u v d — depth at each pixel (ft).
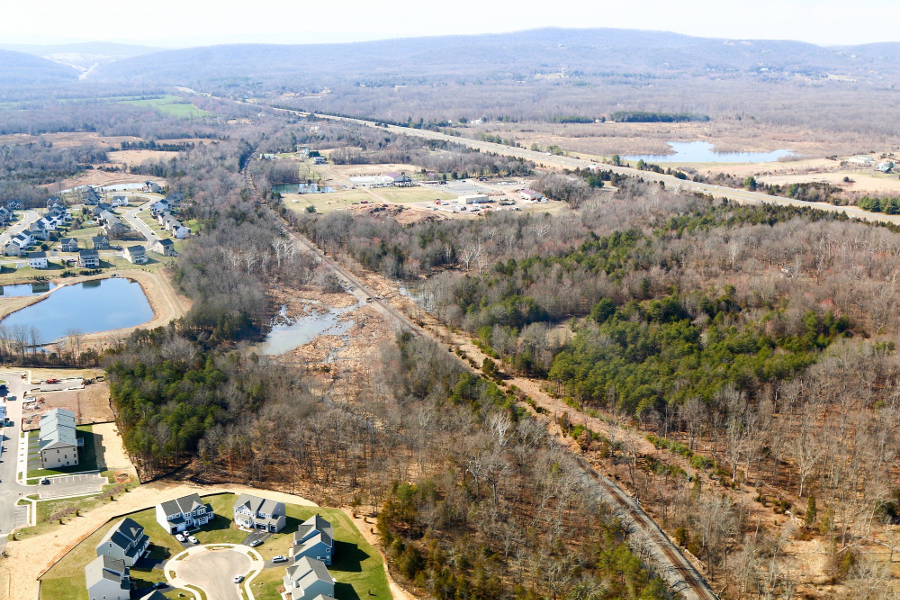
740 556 508.94
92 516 572.92
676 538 542.57
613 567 497.87
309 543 526.57
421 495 571.28
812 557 519.19
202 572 516.73
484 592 483.92
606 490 603.26
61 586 493.36
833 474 598.34
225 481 627.87
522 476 616.39
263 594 496.64
